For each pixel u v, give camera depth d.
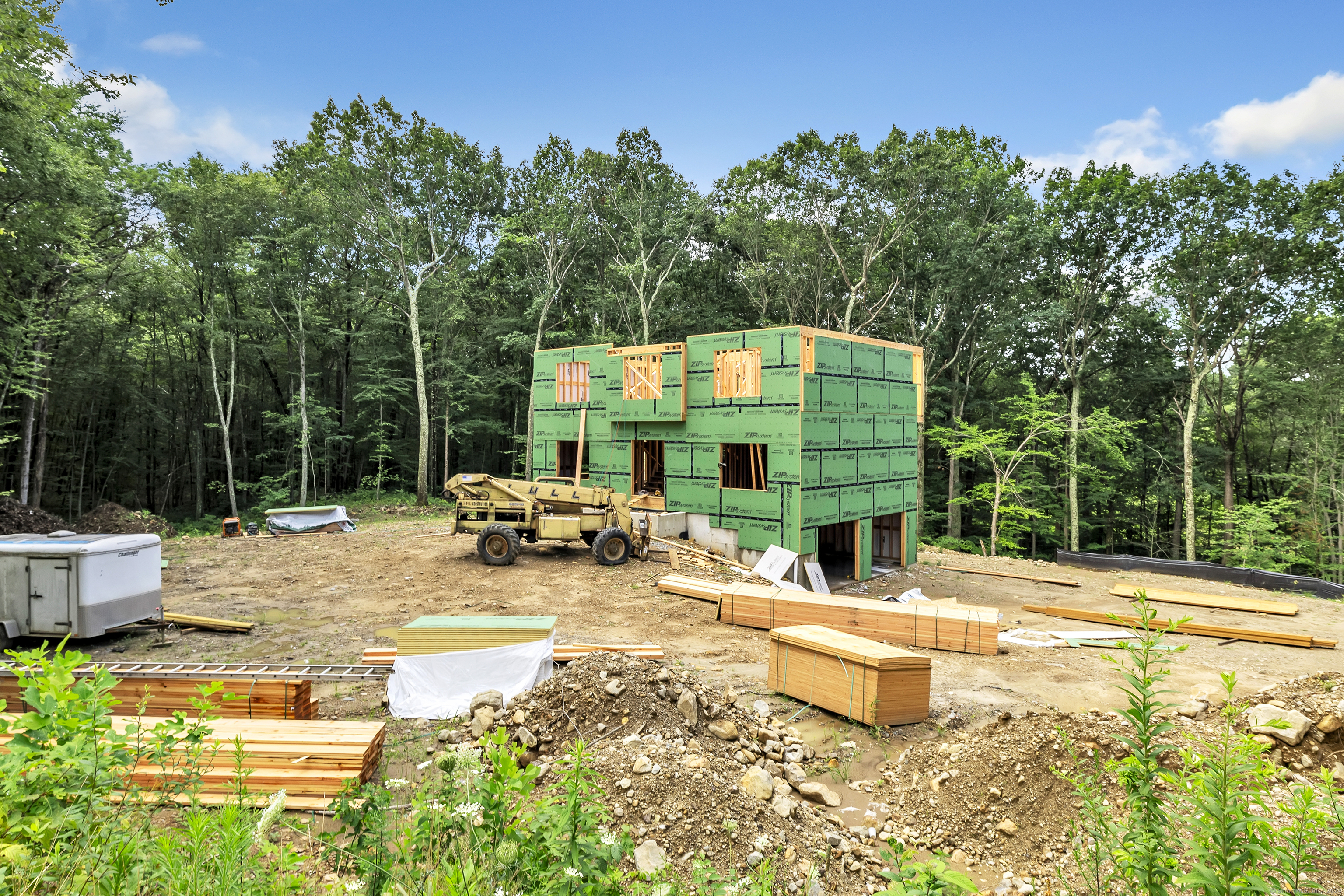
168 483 35.88
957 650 11.25
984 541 36.06
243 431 37.12
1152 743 3.51
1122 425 29.19
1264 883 2.60
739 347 17.61
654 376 19.25
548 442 21.98
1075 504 32.09
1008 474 29.36
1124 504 38.38
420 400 32.25
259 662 9.79
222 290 31.42
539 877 2.71
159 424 34.72
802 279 34.88
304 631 11.45
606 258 38.69
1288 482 34.56
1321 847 3.66
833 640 8.55
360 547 19.05
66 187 20.31
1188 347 32.97
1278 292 28.69
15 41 15.68
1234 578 18.39
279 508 32.25
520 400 41.66
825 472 17.33
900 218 31.08
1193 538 30.67
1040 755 5.88
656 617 12.72
